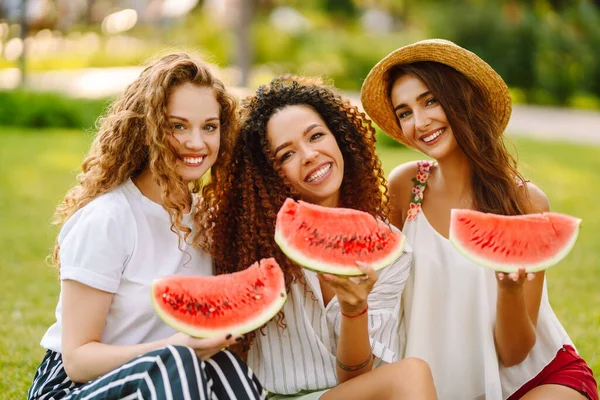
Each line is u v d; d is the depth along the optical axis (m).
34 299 5.86
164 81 2.97
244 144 3.31
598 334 5.09
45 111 15.77
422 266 3.37
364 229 2.77
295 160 3.24
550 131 19.06
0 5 22.59
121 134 3.04
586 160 14.19
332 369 3.16
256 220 3.24
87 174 3.12
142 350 2.69
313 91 3.37
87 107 16.22
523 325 3.09
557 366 3.27
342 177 3.37
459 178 3.50
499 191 3.42
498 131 3.45
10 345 4.72
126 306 2.93
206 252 3.20
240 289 2.65
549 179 12.27
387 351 3.16
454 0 28.64
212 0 29.34
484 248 2.76
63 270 2.88
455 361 3.33
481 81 3.46
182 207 3.05
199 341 2.57
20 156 12.26
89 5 29.56
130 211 2.98
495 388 3.21
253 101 3.39
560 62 27.06
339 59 28.28
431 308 3.36
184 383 2.45
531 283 3.27
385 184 3.55
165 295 2.59
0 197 9.73
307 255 2.68
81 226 2.92
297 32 30.11
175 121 2.99
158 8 29.34
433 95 3.41
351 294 2.77
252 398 2.64
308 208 2.76
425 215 3.51
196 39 29.42
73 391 2.68
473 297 3.32
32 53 28.33
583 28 28.05
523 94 27.47
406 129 3.50
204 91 3.04
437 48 3.41
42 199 9.75
